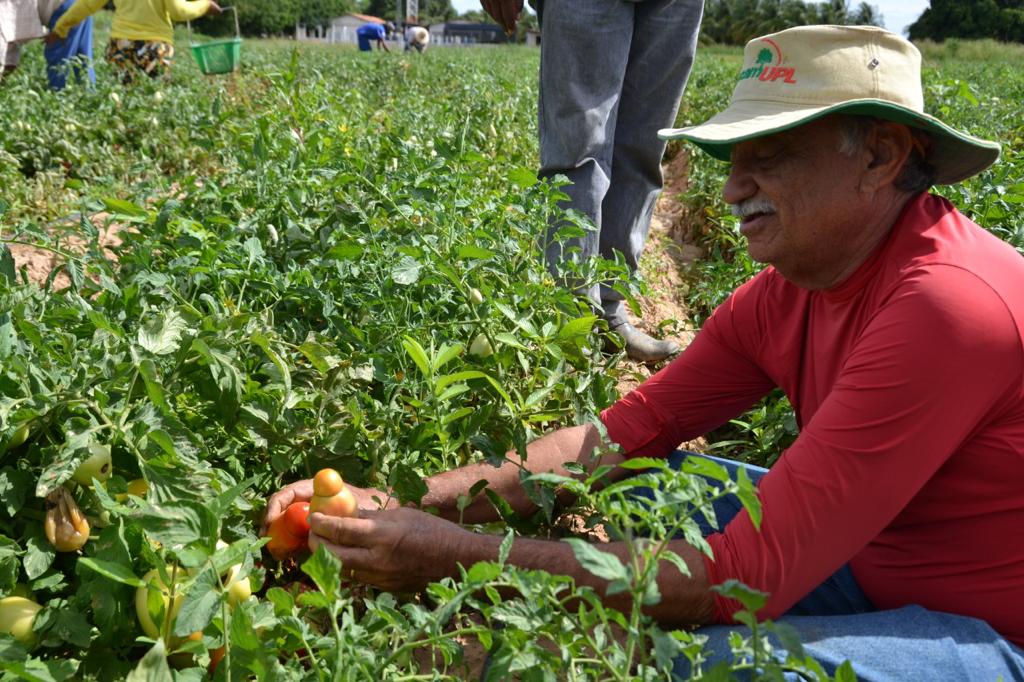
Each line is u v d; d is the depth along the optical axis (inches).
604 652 68.5
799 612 89.7
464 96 435.2
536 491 96.0
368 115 302.4
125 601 73.4
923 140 80.8
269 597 67.7
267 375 109.4
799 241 83.5
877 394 74.4
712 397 104.7
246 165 167.6
